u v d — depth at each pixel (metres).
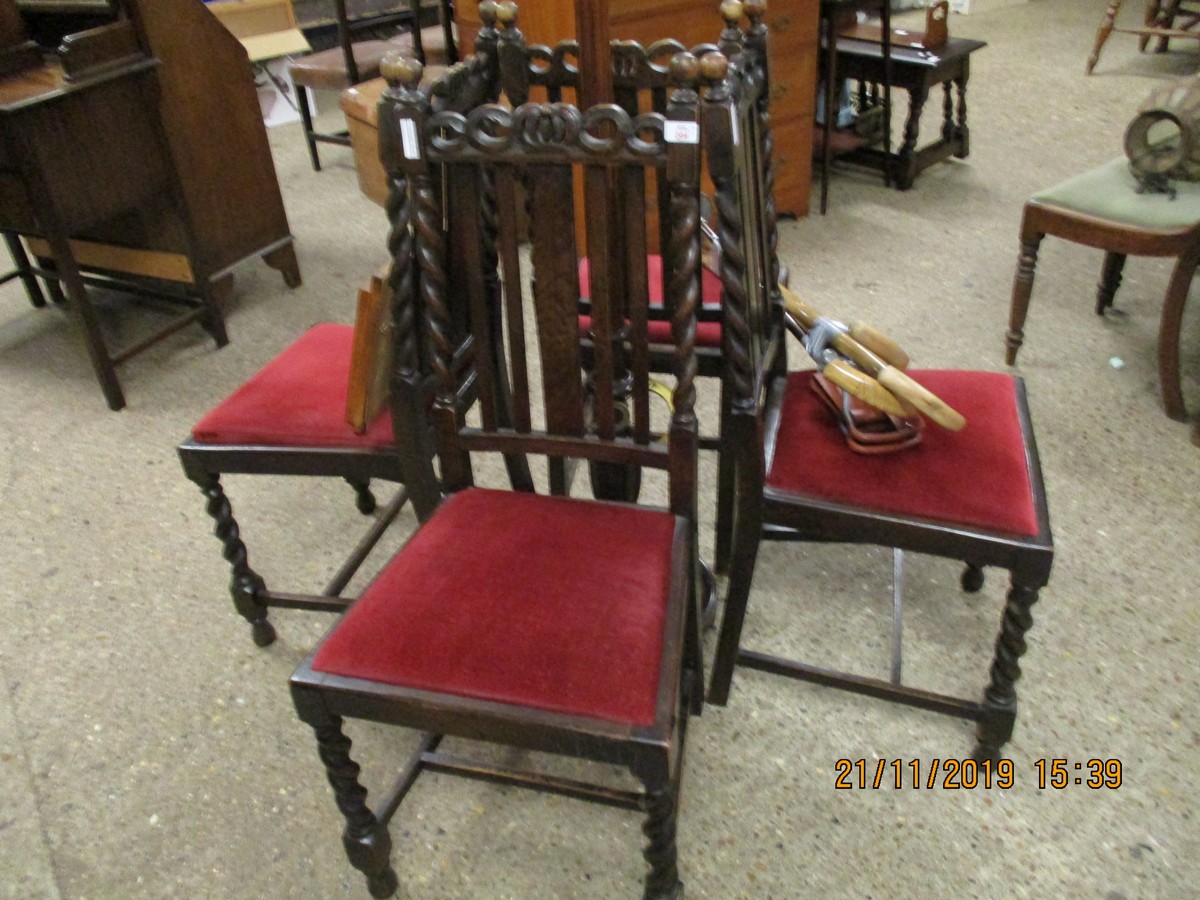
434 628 1.06
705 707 1.54
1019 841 1.34
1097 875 1.30
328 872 1.34
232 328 2.76
